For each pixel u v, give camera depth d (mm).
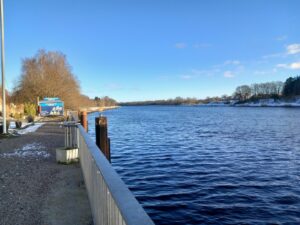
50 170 8742
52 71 59344
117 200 2361
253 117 76438
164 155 19859
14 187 6992
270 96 194750
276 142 27156
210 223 8734
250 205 10172
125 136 31969
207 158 18781
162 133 35344
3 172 8570
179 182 12906
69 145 11758
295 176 14219
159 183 12750
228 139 29406
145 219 1953
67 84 61094
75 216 5156
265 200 10695
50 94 56531
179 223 8734
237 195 11203
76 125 10578
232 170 15367
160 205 10086
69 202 5879
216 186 12336
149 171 15070
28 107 44781
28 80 57250
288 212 9617
